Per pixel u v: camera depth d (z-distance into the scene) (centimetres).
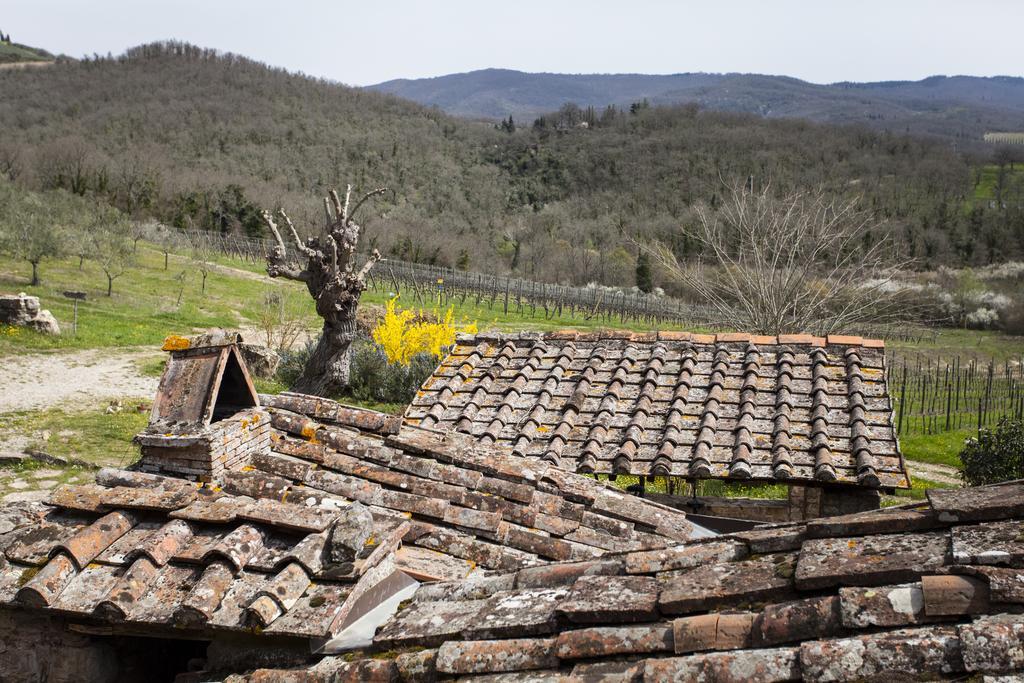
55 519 524
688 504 1023
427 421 1067
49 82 17700
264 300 4509
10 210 4472
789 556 359
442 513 617
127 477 553
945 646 271
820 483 950
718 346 1185
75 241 4372
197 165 12556
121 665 506
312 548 467
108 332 3494
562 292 5706
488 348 1223
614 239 8375
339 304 1496
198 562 475
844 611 301
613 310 5397
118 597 447
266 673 402
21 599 460
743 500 1012
